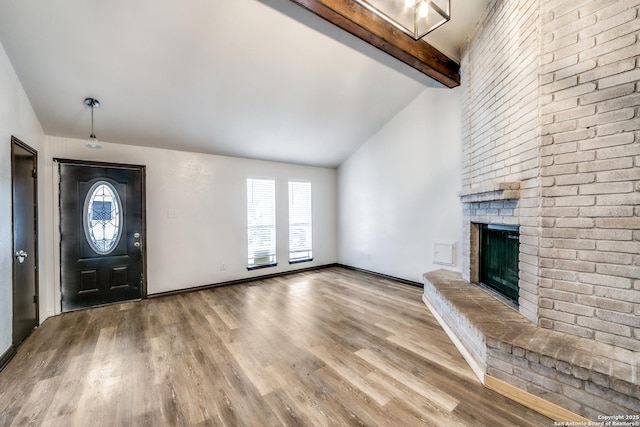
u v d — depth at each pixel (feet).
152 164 12.66
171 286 13.07
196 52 8.51
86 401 5.69
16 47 7.40
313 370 6.75
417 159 13.78
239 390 6.02
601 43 5.41
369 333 8.75
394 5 8.45
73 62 8.07
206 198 14.11
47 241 10.36
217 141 13.25
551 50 6.07
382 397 5.76
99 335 8.73
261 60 9.33
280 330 9.02
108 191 11.62
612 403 4.55
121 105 9.93
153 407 5.51
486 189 7.78
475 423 5.03
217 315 10.36
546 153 6.15
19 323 8.11
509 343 5.64
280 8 7.87
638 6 4.99
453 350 7.66
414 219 14.07
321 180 18.86
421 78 12.32
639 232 5.06
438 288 9.71
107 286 11.57
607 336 5.40
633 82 5.08
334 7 7.52
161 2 7.04
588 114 5.59
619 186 5.25
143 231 12.26
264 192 16.26
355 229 17.95
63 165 10.73
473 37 9.98
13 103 7.95
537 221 6.34
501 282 8.79
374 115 14.26
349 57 10.15
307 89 11.18
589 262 5.61
